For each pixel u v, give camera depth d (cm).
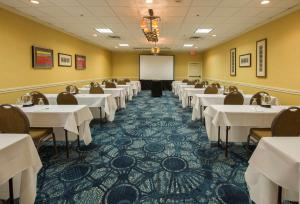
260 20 615
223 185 267
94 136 466
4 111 263
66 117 328
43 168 312
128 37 916
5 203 224
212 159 345
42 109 349
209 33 817
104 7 501
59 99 432
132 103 945
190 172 301
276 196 183
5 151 178
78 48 941
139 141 434
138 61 1555
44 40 676
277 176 165
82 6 495
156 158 350
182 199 239
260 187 190
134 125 562
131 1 460
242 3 471
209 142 425
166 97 1161
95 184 270
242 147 394
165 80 1549
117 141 434
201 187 263
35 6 496
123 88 829
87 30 766
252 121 328
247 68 791
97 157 353
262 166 184
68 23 657
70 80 862
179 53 1548
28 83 599
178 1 458
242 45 834
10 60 528
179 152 375
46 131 325
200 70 1545
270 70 636
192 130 513
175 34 841
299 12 506
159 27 711
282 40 574
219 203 231
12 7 503
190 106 789
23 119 263
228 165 323
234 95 435
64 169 310
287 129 252
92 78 1130
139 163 331
